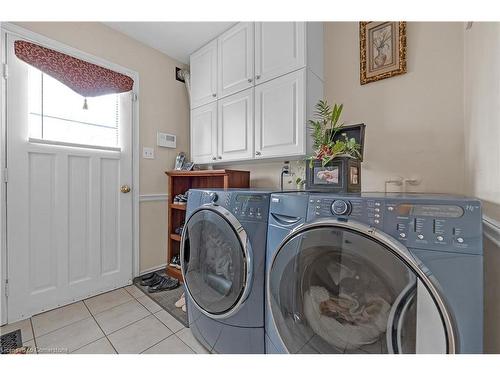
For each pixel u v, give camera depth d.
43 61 1.63
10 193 1.52
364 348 0.71
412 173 1.39
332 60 1.70
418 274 0.62
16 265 1.54
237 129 1.90
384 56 1.46
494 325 0.76
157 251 2.40
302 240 0.83
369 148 1.54
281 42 1.61
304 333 0.84
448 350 0.59
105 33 1.99
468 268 0.58
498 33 0.80
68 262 1.78
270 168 2.11
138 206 2.23
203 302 1.23
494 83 0.83
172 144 2.51
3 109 1.50
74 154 1.82
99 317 1.58
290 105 1.56
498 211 0.77
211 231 1.23
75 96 1.84
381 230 0.69
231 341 1.12
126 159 2.14
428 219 0.64
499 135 0.78
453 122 1.26
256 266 1.02
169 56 2.49
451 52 1.27
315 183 1.22
